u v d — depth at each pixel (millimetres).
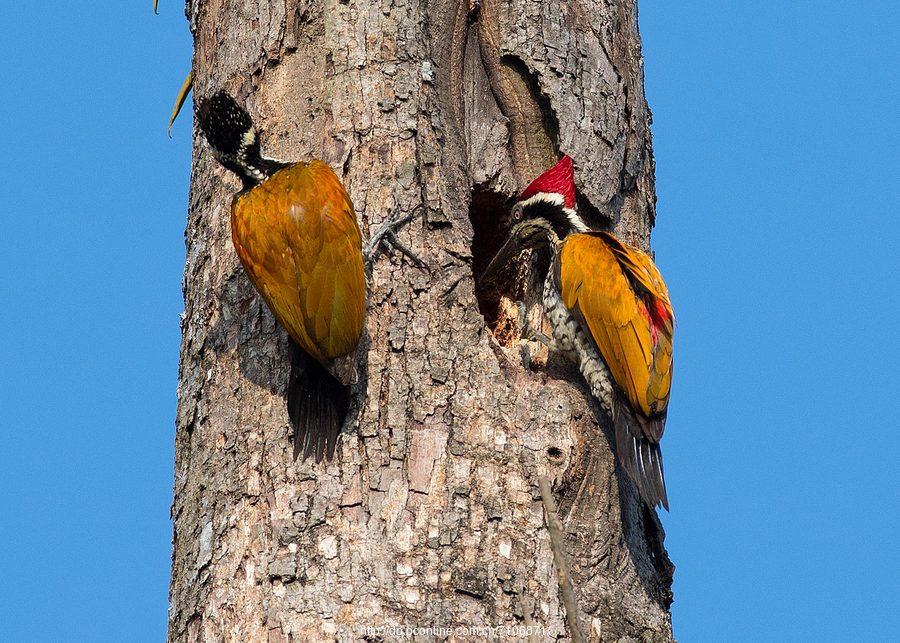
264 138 12188
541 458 10922
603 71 13266
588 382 12766
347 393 10797
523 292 14914
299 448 10609
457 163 12203
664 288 13109
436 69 12516
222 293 11891
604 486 11367
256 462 10734
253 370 11312
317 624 9852
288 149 12047
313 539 10195
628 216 13672
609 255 12898
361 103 12039
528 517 10609
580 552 10984
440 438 10688
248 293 11727
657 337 12719
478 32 13117
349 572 10023
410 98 12070
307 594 9984
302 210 10875
